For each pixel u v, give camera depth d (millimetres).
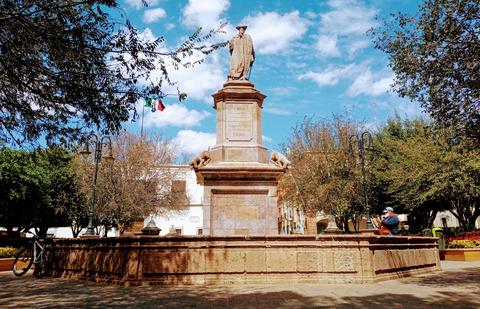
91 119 7742
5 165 25172
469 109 10117
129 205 31938
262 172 12141
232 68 13766
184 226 46500
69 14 7004
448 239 24859
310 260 9633
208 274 9414
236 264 9492
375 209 33969
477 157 23750
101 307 6746
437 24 9992
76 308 6688
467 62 9695
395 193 30922
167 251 9500
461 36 9828
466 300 7305
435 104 10477
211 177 12195
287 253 9648
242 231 11906
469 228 29766
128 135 35094
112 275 9977
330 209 32438
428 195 26469
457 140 11031
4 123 7809
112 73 7555
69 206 33969
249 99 13273
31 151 8930
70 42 6969
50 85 7547
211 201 12070
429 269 13094
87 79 7516
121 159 33344
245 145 12875
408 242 12078
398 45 10625
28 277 12461
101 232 42188
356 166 32406
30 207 29109
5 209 28375
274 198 12172
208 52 7840
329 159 33000
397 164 29859
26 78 7445
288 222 49719
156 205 35875
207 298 7523
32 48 7062
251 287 8969
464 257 19750
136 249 9531
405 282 10016
